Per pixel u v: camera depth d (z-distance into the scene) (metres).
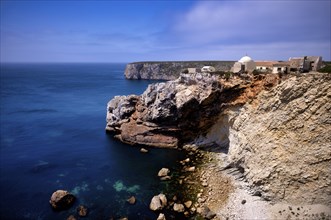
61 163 46.16
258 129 34.66
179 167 43.59
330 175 27.08
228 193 33.62
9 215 31.08
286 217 27.14
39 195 35.44
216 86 46.34
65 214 31.22
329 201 26.83
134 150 52.53
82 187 37.62
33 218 30.50
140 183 38.56
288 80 31.88
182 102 49.22
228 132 47.72
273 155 31.47
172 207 32.16
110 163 46.09
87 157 48.94
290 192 29.16
